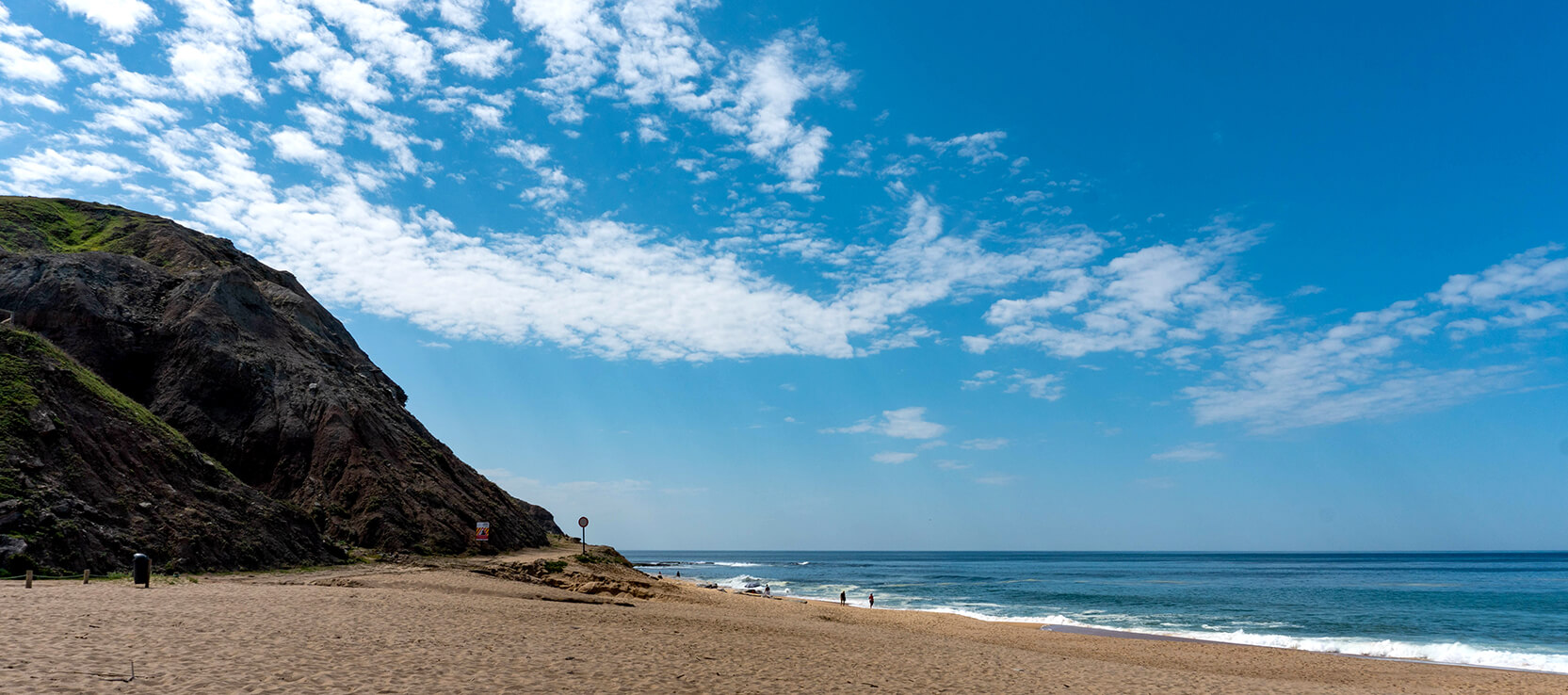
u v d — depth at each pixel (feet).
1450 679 96.99
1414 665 110.52
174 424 158.40
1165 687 68.03
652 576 203.31
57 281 166.20
